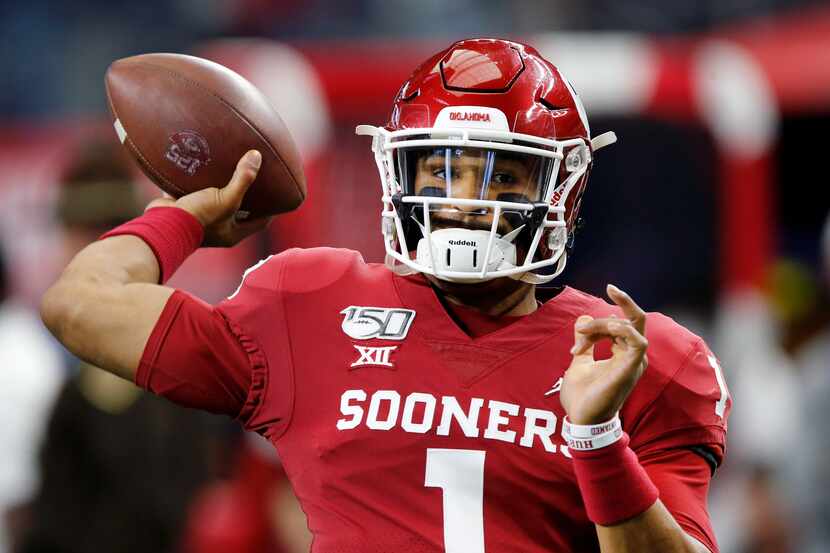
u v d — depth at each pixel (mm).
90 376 14844
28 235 26297
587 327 8242
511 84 9133
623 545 8289
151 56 9938
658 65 29406
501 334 9086
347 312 9234
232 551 16547
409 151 9070
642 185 29984
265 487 16797
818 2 37938
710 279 29859
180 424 15023
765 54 31203
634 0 39469
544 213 9008
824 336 21859
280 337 9203
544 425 8781
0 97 40969
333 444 8859
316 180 26062
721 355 28812
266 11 41500
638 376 8141
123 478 14820
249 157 9516
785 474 20234
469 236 8773
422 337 9062
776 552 20453
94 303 9195
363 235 26391
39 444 14984
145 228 9469
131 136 9719
